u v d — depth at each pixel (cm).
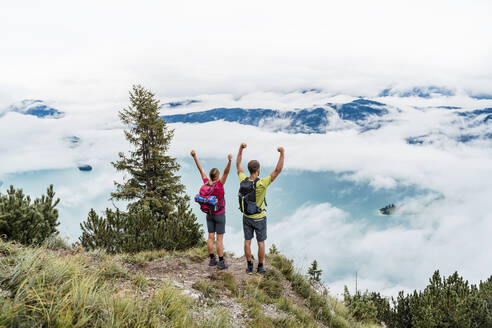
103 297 313
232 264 663
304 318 532
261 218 563
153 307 344
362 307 927
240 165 564
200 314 395
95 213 854
